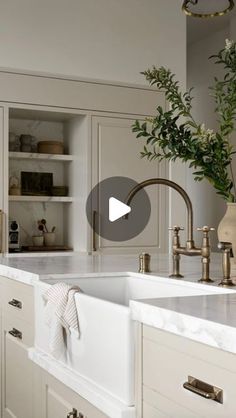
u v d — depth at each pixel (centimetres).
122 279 203
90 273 197
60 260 259
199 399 105
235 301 126
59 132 462
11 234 418
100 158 426
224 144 186
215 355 101
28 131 450
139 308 124
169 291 180
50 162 457
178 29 476
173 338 113
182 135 184
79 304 152
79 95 418
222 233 181
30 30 420
